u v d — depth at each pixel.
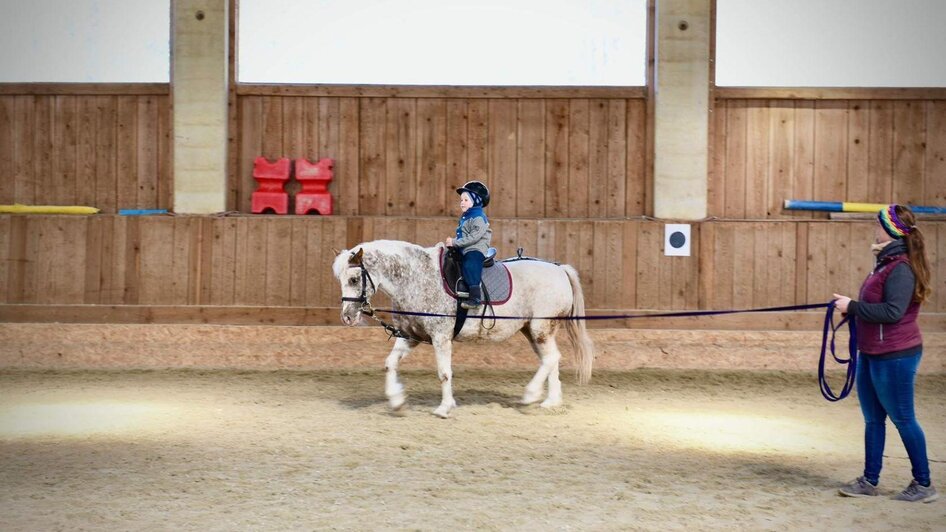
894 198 11.55
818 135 11.58
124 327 11.16
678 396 9.62
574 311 8.72
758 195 11.59
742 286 11.30
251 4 11.54
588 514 5.16
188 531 4.73
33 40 11.53
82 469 6.07
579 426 7.90
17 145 11.60
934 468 6.46
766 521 5.09
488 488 5.71
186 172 11.39
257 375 10.62
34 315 11.25
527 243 11.28
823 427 8.05
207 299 11.27
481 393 9.58
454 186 11.60
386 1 11.55
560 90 11.51
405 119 11.59
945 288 11.19
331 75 11.59
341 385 9.98
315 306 11.23
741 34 11.52
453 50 11.59
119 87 11.50
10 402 8.76
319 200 11.38
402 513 5.11
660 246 11.27
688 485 5.89
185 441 7.02
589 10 11.58
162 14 11.59
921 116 11.52
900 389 5.45
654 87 11.39
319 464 6.31
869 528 5.00
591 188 11.59
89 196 11.62
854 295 11.27
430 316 8.05
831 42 11.48
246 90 11.50
